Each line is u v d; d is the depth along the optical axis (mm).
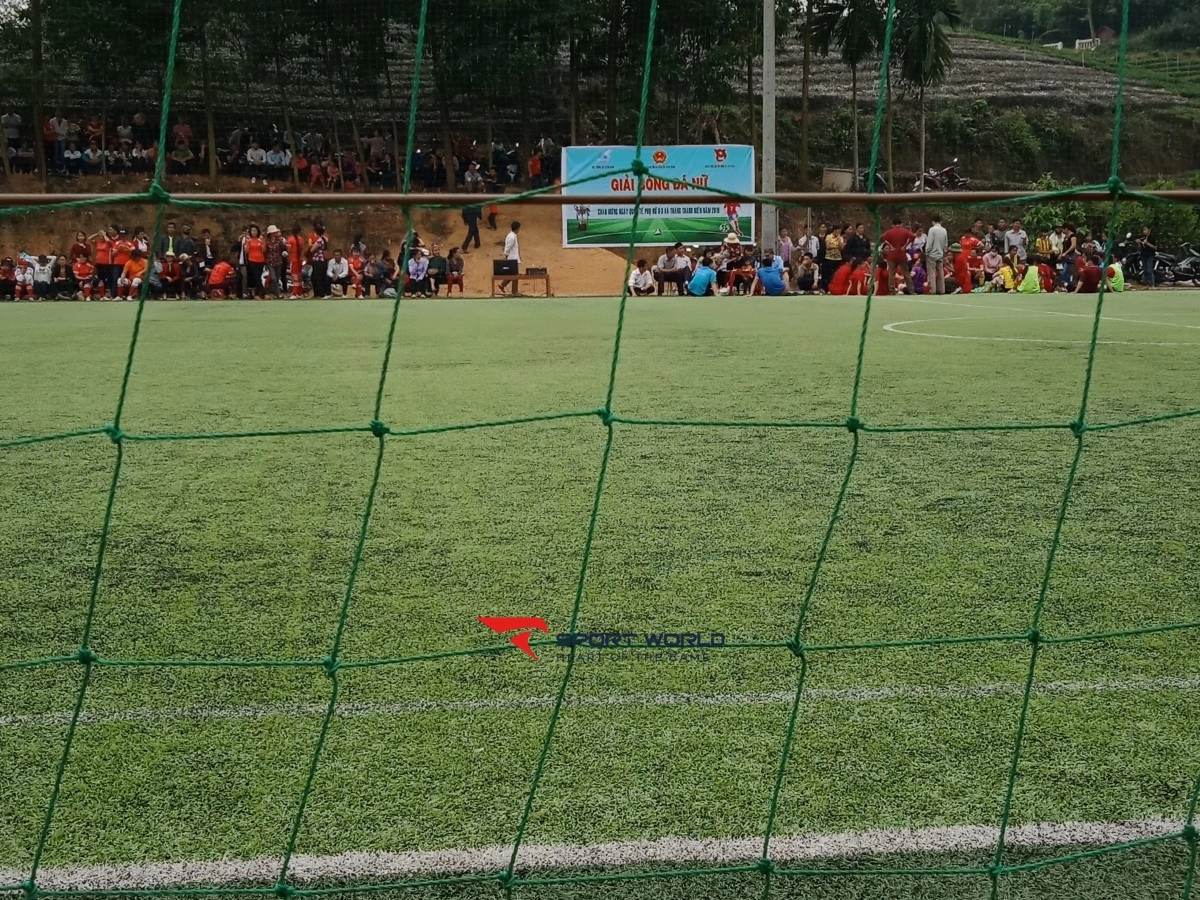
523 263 28250
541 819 2133
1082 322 13297
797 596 3361
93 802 2213
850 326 12961
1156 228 25516
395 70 35688
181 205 2027
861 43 35188
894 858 2010
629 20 32781
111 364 9383
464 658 2898
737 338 11484
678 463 5188
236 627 3141
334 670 2080
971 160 44406
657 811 2158
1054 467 5070
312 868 1984
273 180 30953
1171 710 2586
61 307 18203
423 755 2393
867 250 21766
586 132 37594
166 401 7293
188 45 29656
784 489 4684
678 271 22625
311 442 5742
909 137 44375
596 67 34875
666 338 11547
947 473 4965
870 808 2166
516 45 30828
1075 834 2082
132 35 28656
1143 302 17688
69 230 28422
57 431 6203
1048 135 45562
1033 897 1915
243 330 12914
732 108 41625
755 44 33562
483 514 4305
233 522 4223
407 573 3605
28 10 30156
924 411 6707
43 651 2979
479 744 2438
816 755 2379
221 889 1929
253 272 21594
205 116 33875
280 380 8297
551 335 12070
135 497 4613
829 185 38844
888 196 2172
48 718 2570
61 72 30984
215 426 6367
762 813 2148
